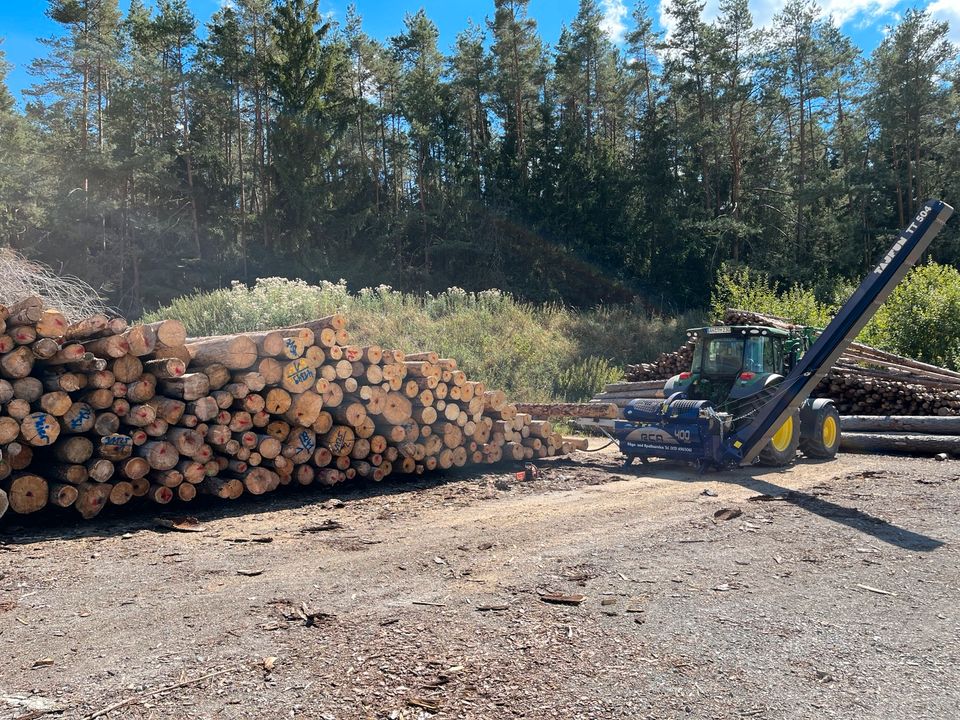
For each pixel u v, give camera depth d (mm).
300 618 3914
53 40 39188
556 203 41594
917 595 4293
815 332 11180
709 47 39438
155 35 42719
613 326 27016
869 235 38906
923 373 12906
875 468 9383
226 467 7074
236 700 2984
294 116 38219
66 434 6234
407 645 3527
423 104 42312
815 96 41344
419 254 43219
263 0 42344
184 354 6895
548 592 4336
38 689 3088
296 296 20906
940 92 37531
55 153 37906
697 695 3031
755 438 8883
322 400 7562
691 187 41688
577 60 45062
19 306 5918
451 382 8805
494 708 2912
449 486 8078
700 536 5703
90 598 4262
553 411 10969
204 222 42125
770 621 3869
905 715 2869
